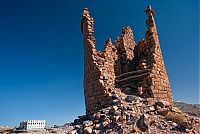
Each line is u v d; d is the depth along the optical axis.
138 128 15.62
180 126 15.99
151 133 15.11
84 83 25.23
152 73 22.80
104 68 24.66
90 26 25.45
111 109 18.39
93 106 22.86
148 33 24.95
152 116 17.53
